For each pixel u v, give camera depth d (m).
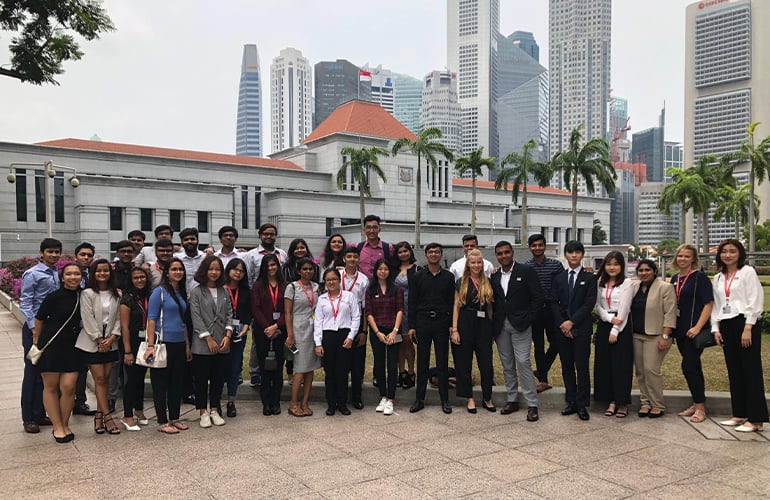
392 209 53.44
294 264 7.46
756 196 59.09
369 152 43.09
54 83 12.12
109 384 6.67
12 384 8.28
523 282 6.54
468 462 4.95
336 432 5.90
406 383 7.49
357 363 6.83
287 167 52.16
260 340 6.64
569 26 180.25
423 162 56.56
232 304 6.53
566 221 68.69
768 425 6.08
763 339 11.84
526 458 5.05
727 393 6.72
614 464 4.89
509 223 66.62
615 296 6.46
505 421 6.31
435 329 6.72
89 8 11.82
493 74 183.25
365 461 4.99
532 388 6.42
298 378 6.55
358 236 44.28
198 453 5.23
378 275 6.80
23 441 5.60
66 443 5.54
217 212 44.75
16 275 21.42
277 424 6.22
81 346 5.68
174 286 6.08
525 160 44.59
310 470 4.77
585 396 6.39
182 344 6.01
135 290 6.16
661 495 4.22
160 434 5.85
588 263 53.62
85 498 4.20
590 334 6.48
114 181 40.22
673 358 9.45
